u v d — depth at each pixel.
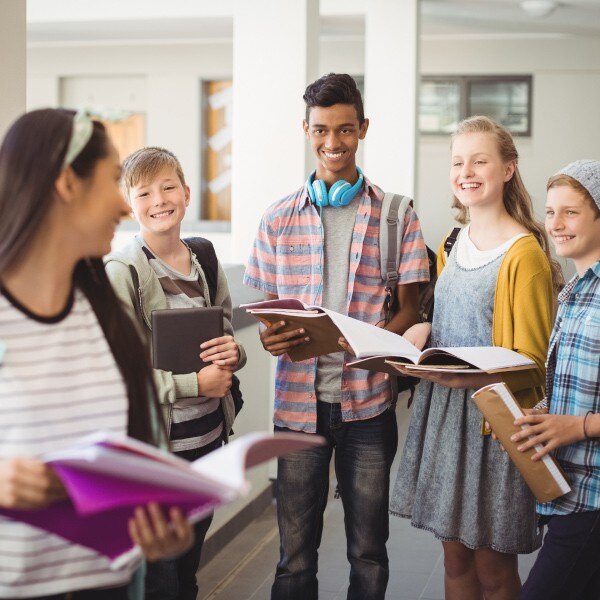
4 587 1.46
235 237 5.50
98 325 1.59
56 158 1.43
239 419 4.32
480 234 2.66
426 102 10.95
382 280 2.83
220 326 2.47
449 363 2.45
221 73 11.87
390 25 7.57
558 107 10.71
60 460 1.25
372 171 7.70
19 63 2.53
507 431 2.23
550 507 2.25
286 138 5.42
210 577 3.74
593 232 2.22
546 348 2.52
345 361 2.79
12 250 1.43
